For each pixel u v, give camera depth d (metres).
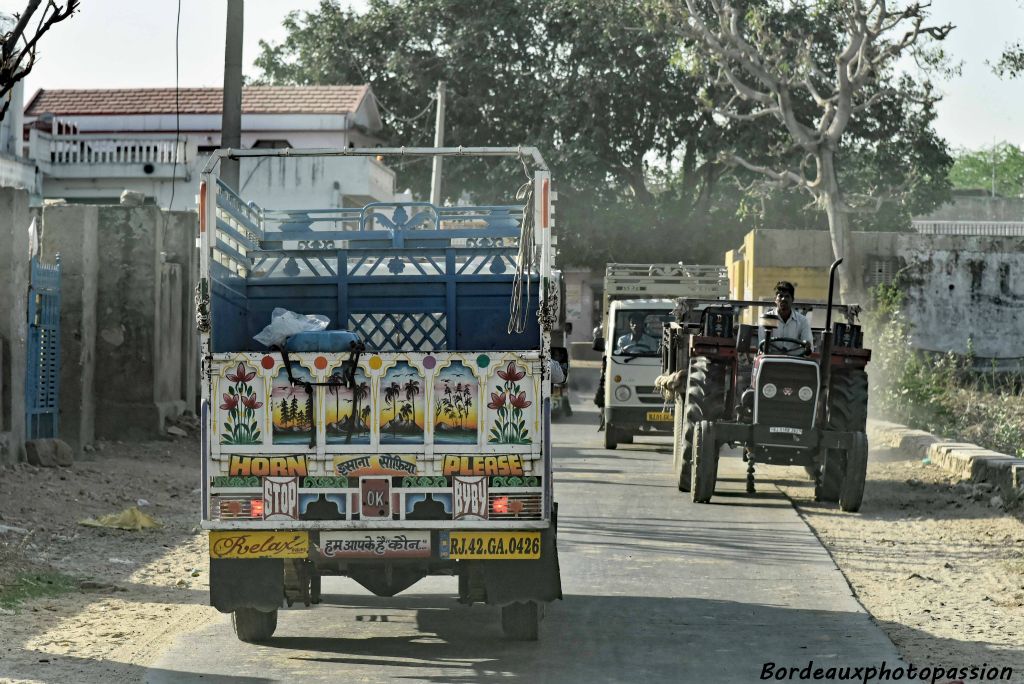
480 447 11.41
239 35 28.25
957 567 17.08
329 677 11.30
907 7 52.88
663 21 59.56
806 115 79.12
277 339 12.78
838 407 22.27
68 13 15.42
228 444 11.41
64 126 64.94
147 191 57.53
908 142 81.31
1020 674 11.51
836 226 55.53
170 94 68.25
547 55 84.00
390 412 11.44
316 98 67.38
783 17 76.50
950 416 37.69
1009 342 56.50
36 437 25.36
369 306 14.49
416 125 84.44
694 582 15.73
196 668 11.64
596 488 24.75
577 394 59.56
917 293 56.56
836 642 12.71
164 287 30.77
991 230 90.31
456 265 14.70
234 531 11.44
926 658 12.17
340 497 11.44
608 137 82.69
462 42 81.94
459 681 11.17
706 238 83.00
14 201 23.86
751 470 23.55
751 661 11.94
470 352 11.41
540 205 11.70
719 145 80.38
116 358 29.59
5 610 13.99
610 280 37.84
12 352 23.73
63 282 27.64
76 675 11.33
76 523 19.75
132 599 15.04
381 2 86.88
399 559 11.45
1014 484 22.17
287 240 15.26
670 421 32.62
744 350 23.00
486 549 11.42
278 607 11.60
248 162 56.88
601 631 13.19
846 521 20.97
